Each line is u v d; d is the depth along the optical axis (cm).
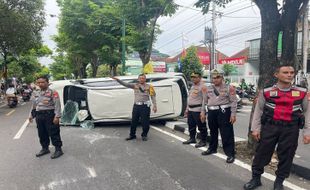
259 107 548
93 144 934
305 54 2205
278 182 542
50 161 756
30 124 1374
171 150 847
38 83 799
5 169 698
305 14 2161
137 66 4162
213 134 780
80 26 2875
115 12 2561
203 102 820
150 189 563
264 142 539
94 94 1266
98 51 2942
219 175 631
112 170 675
